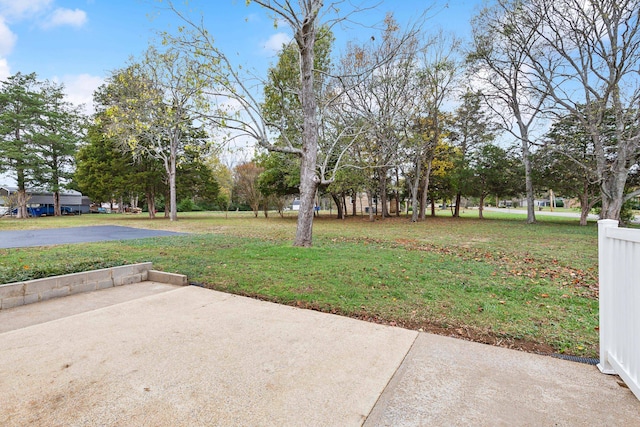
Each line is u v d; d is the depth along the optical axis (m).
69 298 4.10
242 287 4.55
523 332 3.07
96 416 1.77
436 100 18.59
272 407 1.87
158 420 1.74
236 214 32.25
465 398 1.99
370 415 1.82
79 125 28.02
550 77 15.63
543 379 2.23
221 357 2.49
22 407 1.83
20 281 3.95
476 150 23.00
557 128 17.38
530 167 19.45
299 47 7.48
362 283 4.75
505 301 4.02
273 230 13.76
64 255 6.84
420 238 11.33
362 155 18.00
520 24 15.95
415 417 1.80
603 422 1.77
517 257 7.46
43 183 26.70
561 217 27.30
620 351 2.18
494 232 13.84
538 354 2.63
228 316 3.44
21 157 24.14
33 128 25.75
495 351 2.67
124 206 46.12
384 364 2.41
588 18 13.66
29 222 19.05
